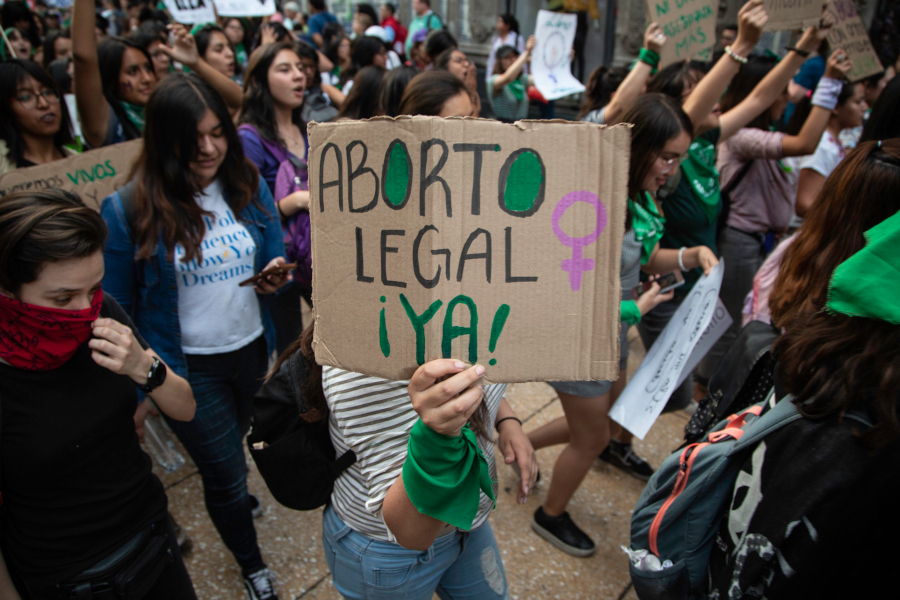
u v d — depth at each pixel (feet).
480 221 2.76
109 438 4.59
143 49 11.57
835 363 3.33
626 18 27.35
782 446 3.48
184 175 6.55
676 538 4.31
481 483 3.21
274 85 10.18
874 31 23.49
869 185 3.95
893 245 3.17
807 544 3.29
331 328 3.08
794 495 3.34
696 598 4.41
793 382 3.49
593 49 28.84
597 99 13.67
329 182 2.97
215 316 7.07
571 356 2.89
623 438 9.95
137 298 6.93
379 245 2.87
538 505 9.39
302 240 9.72
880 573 3.34
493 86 21.89
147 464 5.06
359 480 4.21
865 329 3.24
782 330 4.92
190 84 6.49
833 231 4.16
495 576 5.04
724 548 3.92
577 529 8.53
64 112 9.40
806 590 3.39
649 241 7.59
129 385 4.78
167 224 6.48
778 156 10.69
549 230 2.80
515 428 5.59
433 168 2.71
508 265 2.80
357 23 27.12
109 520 4.59
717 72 8.84
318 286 3.10
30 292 4.03
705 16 10.39
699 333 6.40
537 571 8.21
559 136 2.73
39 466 4.20
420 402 2.81
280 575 8.05
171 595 5.25
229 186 7.24
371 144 2.80
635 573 4.60
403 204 2.77
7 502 4.30
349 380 3.73
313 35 27.99
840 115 11.19
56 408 4.29
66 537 4.42
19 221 3.88
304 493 4.47
